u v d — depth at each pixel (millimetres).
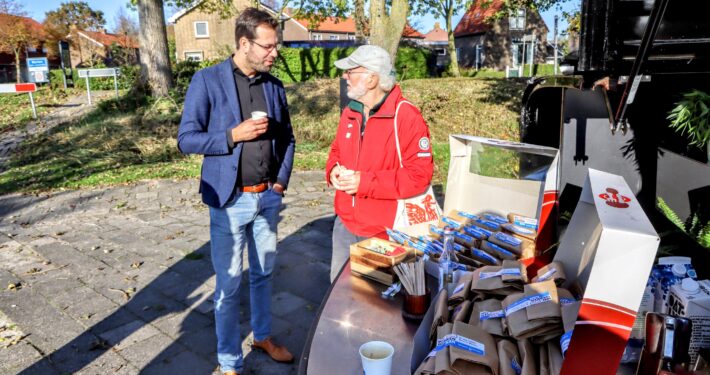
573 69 2600
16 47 34688
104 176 7707
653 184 2428
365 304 1846
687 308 1281
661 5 1529
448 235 2004
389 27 10195
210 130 2439
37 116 13812
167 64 13531
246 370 2789
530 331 1270
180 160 9062
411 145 2381
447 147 8984
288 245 4766
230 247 2486
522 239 1963
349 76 2408
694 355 1266
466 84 13727
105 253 4605
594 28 1939
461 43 38562
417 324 1691
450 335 1321
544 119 2801
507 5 20875
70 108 15070
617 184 1328
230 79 2436
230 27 35938
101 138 10156
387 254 2027
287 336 3172
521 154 2211
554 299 1310
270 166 2545
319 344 1596
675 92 2242
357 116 2566
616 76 2066
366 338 1622
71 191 6973
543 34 35312
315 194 6730
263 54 2365
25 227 5449
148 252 4617
